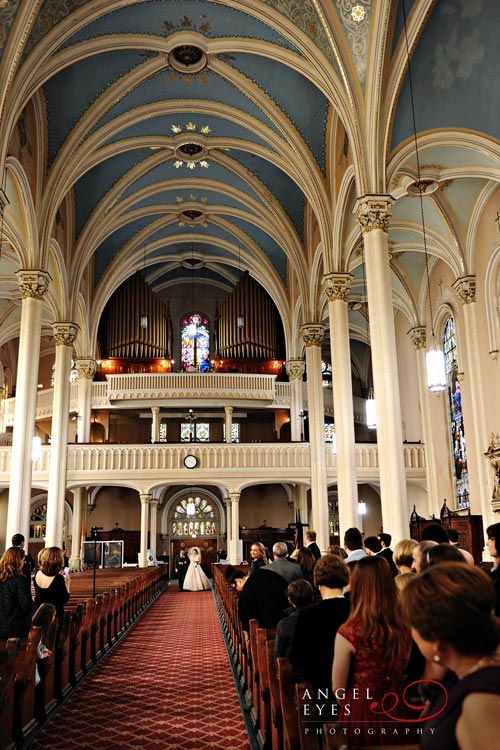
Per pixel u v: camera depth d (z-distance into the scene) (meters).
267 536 28.72
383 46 12.33
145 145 18.77
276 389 27.88
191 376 27.20
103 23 13.85
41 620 6.14
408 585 1.81
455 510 20.06
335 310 16.75
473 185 16.83
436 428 21.47
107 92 16.00
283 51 14.29
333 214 16.95
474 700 1.56
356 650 2.88
